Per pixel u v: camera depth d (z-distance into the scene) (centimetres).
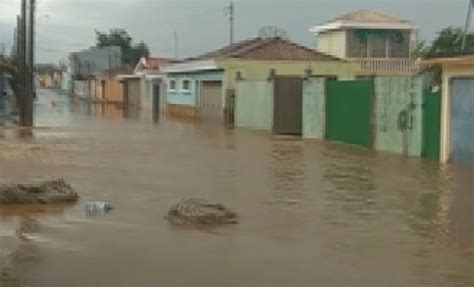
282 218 1241
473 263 941
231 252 984
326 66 4397
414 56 4778
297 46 4541
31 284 816
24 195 1369
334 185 1667
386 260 951
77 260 930
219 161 2184
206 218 1184
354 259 953
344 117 2914
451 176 1858
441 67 2353
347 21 5250
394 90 2512
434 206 1389
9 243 1029
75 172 1862
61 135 3241
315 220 1229
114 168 1966
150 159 2231
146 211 1295
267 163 2136
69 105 7681
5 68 4562
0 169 1906
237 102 4206
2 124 3919
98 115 5506
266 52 4441
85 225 1165
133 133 3481
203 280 841
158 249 996
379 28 5256
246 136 3331
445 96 2233
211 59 4500
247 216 1258
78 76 11450
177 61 6119
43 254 961
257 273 874
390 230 1153
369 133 2681
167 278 848
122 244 1026
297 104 3444
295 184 1677
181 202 1302
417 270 902
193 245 1024
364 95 2728
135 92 7519
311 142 2981
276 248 1012
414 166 2095
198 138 3186
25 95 3922
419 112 2369
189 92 5341
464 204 1413
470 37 3159
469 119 2133
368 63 4953
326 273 880
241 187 1614
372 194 1533
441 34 3788
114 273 868
